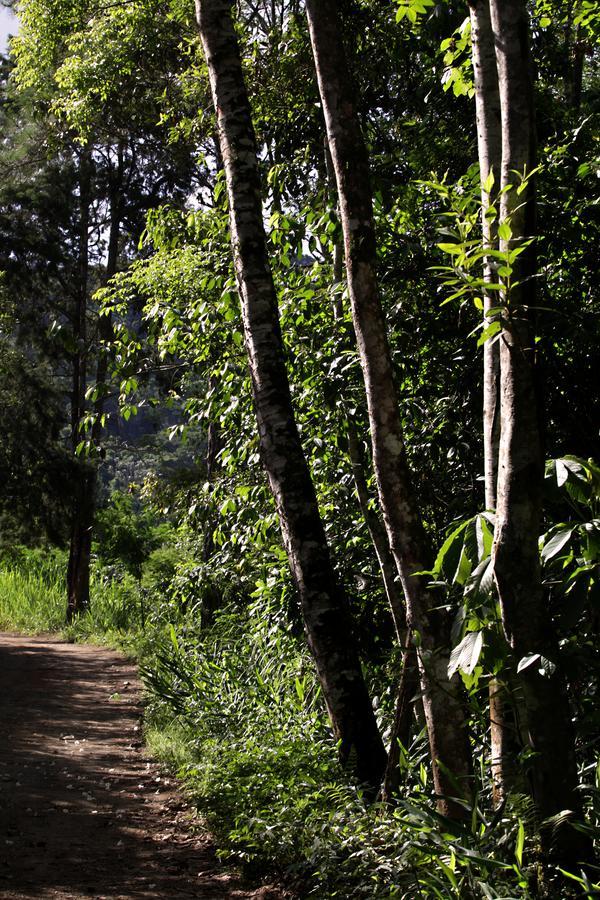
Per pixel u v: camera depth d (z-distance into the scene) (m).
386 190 7.20
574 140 7.13
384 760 6.30
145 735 9.91
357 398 7.41
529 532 3.83
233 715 8.53
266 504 8.37
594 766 4.68
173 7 12.98
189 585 10.09
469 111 8.61
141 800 7.41
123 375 8.70
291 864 5.18
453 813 4.71
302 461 6.71
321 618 6.45
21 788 7.66
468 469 7.02
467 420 7.06
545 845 3.95
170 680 10.56
